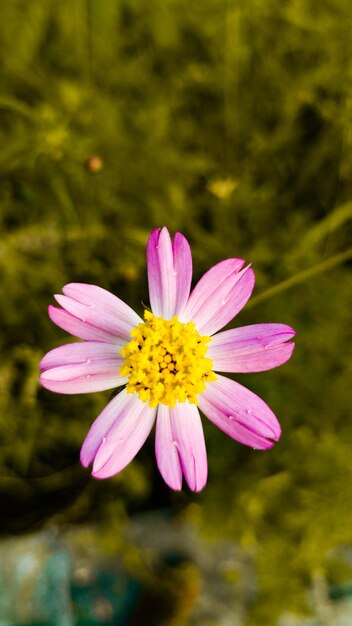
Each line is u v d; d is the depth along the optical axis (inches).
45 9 14.5
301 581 14.3
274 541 14.2
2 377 13.4
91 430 9.6
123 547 14.3
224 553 14.7
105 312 9.8
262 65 14.5
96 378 9.7
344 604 14.6
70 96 14.2
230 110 14.6
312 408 14.1
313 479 14.0
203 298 9.9
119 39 14.8
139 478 14.2
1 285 13.7
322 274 13.8
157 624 14.3
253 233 14.5
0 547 14.5
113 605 14.5
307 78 14.4
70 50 14.7
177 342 9.8
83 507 14.4
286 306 13.8
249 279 9.9
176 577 14.4
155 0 14.5
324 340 13.9
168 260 9.8
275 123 14.7
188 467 9.7
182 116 14.7
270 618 14.2
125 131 14.4
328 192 14.5
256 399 9.8
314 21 14.3
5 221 13.9
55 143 13.4
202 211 14.6
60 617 14.4
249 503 14.1
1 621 14.3
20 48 14.6
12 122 13.8
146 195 14.4
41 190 13.6
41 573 14.5
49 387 9.5
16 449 13.9
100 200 14.0
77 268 13.6
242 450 13.9
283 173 14.7
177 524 14.6
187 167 14.5
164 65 14.8
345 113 14.1
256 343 9.8
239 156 14.7
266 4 14.3
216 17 14.4
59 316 9.7
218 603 14.5
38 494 14.4
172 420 9.8
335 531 14.0
